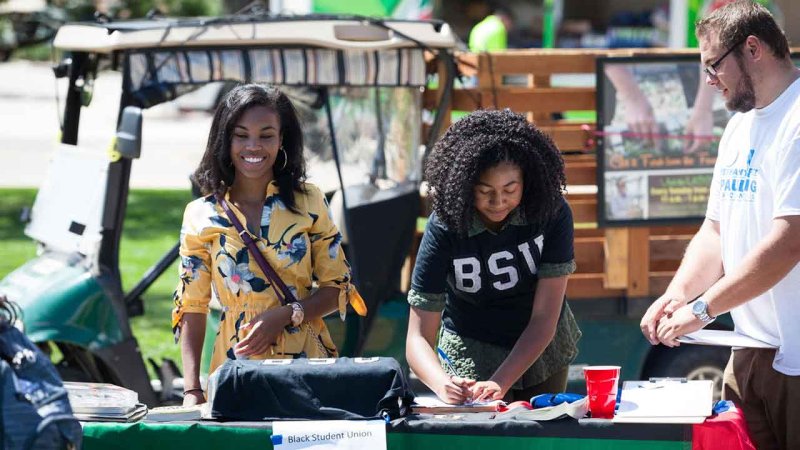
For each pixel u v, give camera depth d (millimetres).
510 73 10297
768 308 6613
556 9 23484
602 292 10352
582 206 10289
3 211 24203
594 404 5738
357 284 9812
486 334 6906
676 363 10414
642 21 22734
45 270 9703
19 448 4984
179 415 6172
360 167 10117
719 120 10172
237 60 9531
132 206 25203
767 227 6473
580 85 11875
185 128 37250
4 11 22062
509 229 6559
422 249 6664
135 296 10281
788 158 6191
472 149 6285
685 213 10242
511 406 6176
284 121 6922
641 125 10133
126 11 25000
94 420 5945
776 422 6766
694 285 6961
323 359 6137
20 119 38344
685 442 5605
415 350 6516
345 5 18906
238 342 6762
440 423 5738
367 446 5711
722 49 6457
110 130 30547
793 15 19484
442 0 23547
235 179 6965
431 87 10805
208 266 6977
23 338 5238
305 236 6938
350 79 9766
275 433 5750
